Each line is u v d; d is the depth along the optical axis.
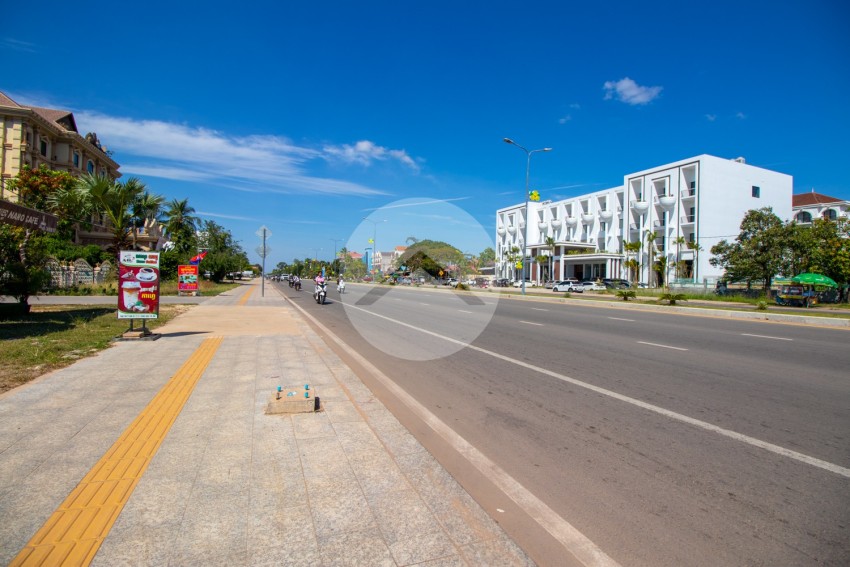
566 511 3.17
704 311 19.80
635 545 2.77
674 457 4.09
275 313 16.41
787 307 28.48
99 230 45.38
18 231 12.59
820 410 5.45
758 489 3.49
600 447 4.33
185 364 7.11
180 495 3.06
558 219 71.31
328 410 4.93
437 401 5.86
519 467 3.88
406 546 2.60
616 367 7.96
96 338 9.29
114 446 3.83
